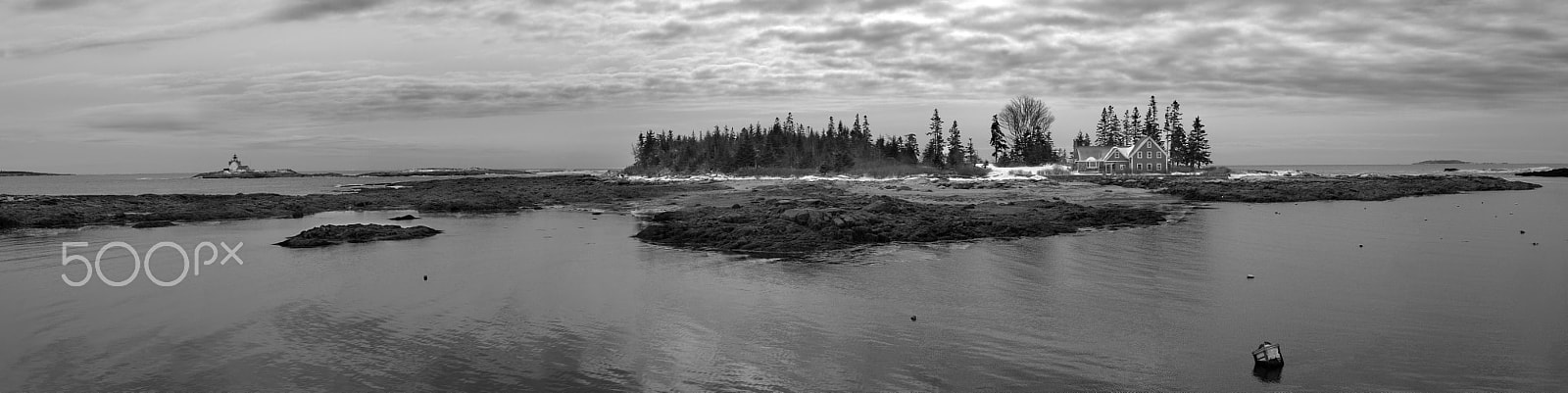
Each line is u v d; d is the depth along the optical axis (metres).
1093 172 112.19
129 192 101.31
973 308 20.70
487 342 17.39
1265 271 26.05
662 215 44.97
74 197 58.97
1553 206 55.44
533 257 30.72
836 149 126.31
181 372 15.37
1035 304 21.16
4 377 15.19
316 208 56.16
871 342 17.33
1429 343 16.97
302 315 20.06
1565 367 15.27
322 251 32.72
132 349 16.95
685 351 16.69
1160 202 61.75
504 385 14.54
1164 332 18.08
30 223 43.34
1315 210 52.81
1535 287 23.12
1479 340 17.17
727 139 138.62
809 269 27.28
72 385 14.73
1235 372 15.16
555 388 14.36
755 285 24.16
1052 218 42.22
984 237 35.34
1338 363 15.66
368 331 18.38
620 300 21.95
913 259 29.31
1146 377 14.89
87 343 17.42
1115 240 34.56
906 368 15.43
